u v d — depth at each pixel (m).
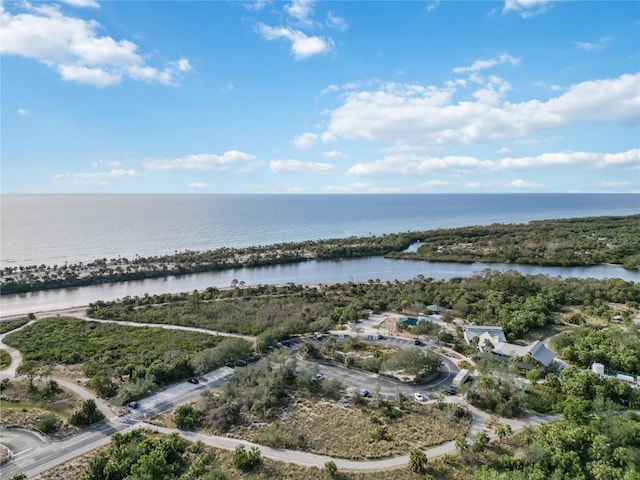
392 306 143.00
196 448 63.59
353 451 64.06
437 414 75.12
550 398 78.69
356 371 94.06
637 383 84.25
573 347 98.12
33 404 79.31
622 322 124.12
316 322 122.94
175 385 87.44
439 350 105.75
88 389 85.44
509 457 59.75
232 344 99.69
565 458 57.25
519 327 114.56
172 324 129.62
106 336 117.56
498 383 80.81
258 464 60.50
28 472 58.78
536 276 168.50
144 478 53.44
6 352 106.88
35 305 160.75
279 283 197.50
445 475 58.28
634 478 51.84
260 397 79.19
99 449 64.62
